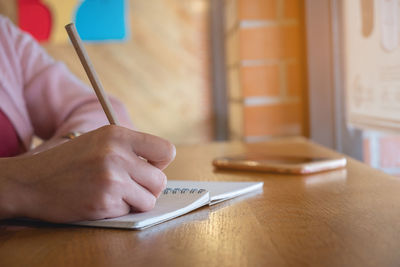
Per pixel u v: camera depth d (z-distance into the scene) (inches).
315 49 61.3
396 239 13.6
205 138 93.6
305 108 65.5
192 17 92.0
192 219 17.1
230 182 22.9
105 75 92.7
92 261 13.0
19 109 32.2
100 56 92.5
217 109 93.2
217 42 91.6
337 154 32.6
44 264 13.0
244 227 15.7
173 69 92.7
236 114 79.3
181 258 12.8
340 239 13.8
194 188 21.3
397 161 55.5
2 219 17.8
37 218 17.0
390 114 43.8
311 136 61.9
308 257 12.4
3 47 34.2
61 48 91.5
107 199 16.2
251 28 68.2
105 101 17.7
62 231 16.3
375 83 47.2
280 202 19.3
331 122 61.6
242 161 28.5
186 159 34.1
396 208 17.3
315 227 15.3
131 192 16.6
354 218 16.2
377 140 55.6
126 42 92.3
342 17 57.7
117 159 16.4
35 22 91.1
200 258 12.7
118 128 16.9
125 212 16.9
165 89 93.0
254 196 20.7
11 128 31.3
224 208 18.7
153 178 17.0
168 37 92.4
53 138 28.0
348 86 56.0
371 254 12.4
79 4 91.3
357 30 51.7
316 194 20.5
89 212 16.4
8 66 33.4
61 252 14.0
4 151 30.1
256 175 26.2
